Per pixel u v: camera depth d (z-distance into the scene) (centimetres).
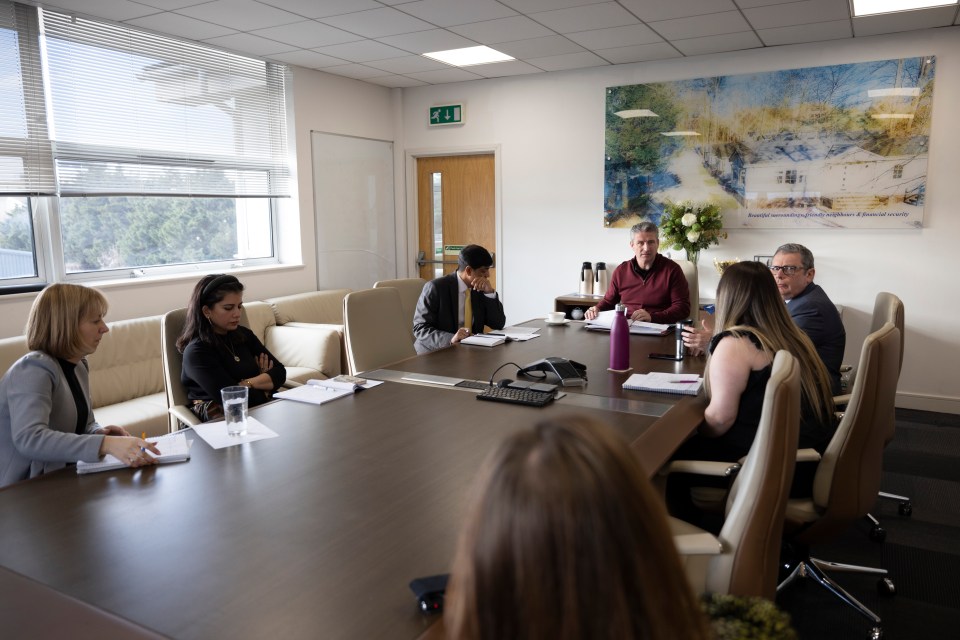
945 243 445
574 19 405
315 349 449
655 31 434
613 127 533
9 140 369
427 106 616
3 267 379
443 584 105
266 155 523
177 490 151
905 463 363
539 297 588
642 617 46
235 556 120
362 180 603
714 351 202
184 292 455
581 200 559
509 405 217
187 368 258
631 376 250
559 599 46
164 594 108
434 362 284
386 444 181
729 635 108
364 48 477
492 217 611
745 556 137
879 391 182
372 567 116
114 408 355
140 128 435
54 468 183
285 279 533
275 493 148
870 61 448
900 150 447
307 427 196
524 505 47
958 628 218
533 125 571
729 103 491
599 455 48
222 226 509
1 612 113
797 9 388
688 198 513
